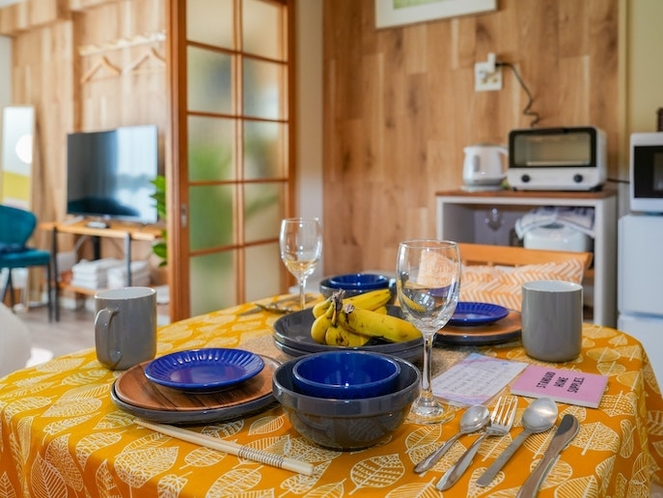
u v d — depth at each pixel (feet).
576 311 3.53
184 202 9.87
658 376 7.61
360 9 11.68
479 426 2.60
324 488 2.12
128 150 14.61
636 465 2.73
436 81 10.88
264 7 11.22
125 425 2.69
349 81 11.96
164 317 13.84
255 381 3.03
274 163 11.62
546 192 8.55
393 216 11.64
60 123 16.70
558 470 2.22
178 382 2.86
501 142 10.27
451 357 3.68
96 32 15.71
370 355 2.79
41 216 17.57
